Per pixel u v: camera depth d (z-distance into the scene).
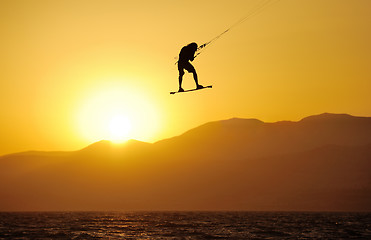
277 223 162.00
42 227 140.88
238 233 114.00
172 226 144.75
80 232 117.81
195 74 40.09
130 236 105.56
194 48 40.12
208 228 133.62
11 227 140.88
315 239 98.12
